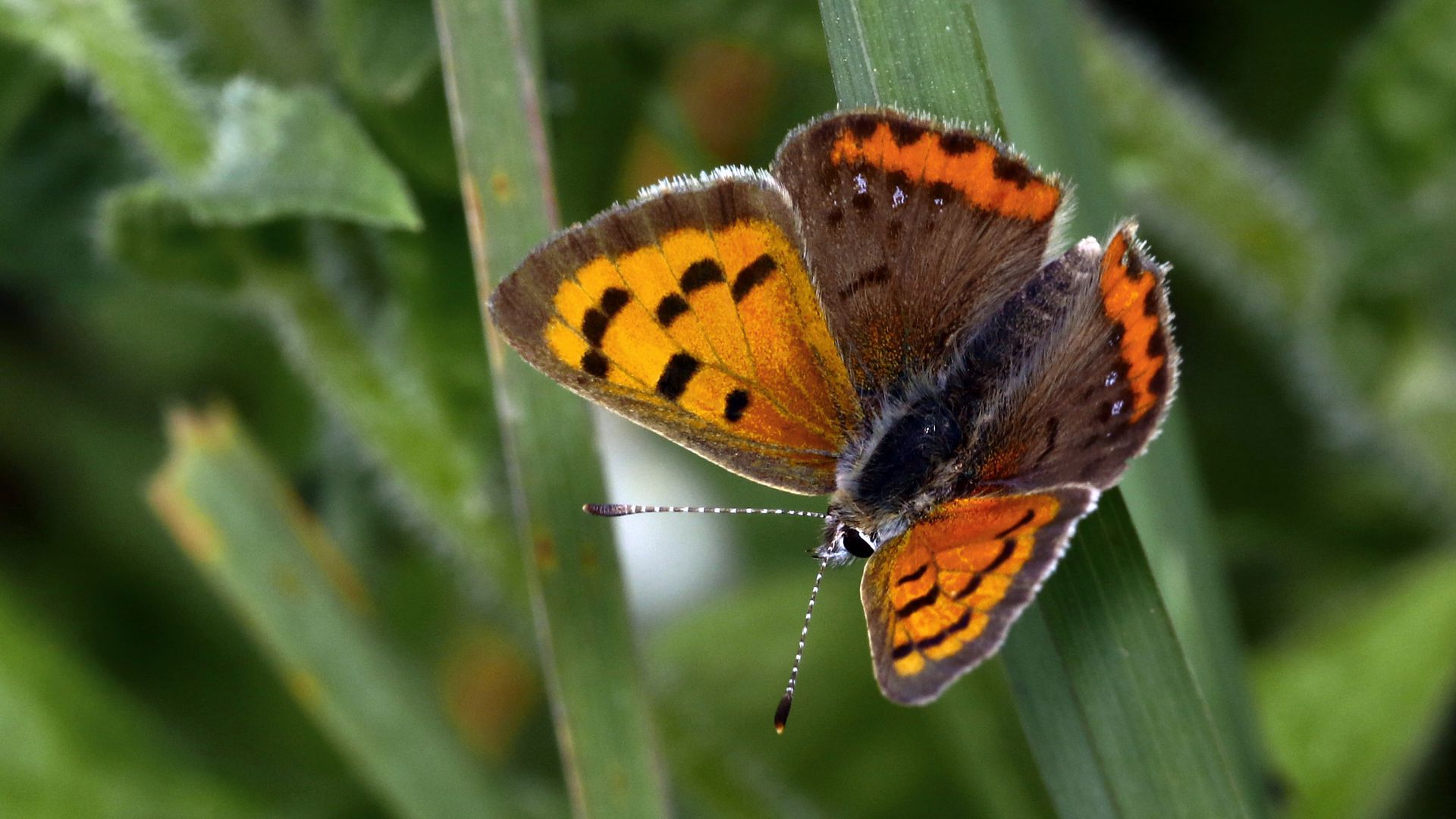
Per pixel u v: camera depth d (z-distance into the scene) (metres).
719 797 0.23
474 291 0.22
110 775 0.23
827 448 0.21
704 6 0.22
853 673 0.23
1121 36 0.23
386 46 0.22
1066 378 0.20
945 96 0.20
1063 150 0.21
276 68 0.23
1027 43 0.21
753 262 0.21
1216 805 0.20
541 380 0.21
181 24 0.23
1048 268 0.21
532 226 0.21
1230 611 0.22
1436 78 0.23
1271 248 0.23
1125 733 0.20
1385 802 0.22
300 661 0.22
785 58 0.23
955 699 0.23
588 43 0.23
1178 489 0.21
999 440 0.21
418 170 0.22
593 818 0.21
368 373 0.22
